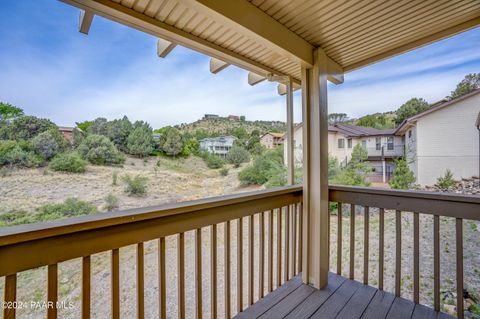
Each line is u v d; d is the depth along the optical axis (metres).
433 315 1.72
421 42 2.09
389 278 2.53
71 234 0.98
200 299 1.51
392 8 1.64
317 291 2.05
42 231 0.86
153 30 1.75
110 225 1.05
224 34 1.91
